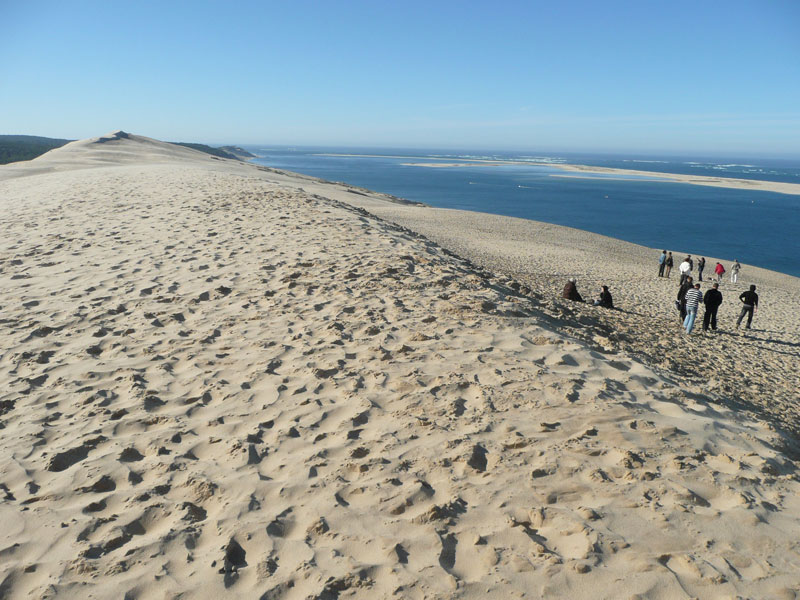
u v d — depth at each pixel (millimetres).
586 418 4883
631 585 3066
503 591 3061
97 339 6973
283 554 3422
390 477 4113
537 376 5734
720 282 29406
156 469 4328
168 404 5383
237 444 4613
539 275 23969
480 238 34250
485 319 7559
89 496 4016
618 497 3828
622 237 60062
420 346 6605
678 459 4297
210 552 3432
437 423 4852
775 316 20484
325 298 8492
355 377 5805
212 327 7395
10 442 4695
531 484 3979
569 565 3207
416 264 10828
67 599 3076
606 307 15773
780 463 4547
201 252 11344
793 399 8680
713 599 2977
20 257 11094
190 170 30375
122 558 3391
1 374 6023
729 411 5742
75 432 4867
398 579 3174
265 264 10383
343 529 3615
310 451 4523
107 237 12703
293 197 19250
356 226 14469
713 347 12211
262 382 5785
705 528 3535
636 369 6395
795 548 3396
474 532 3537
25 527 3689
